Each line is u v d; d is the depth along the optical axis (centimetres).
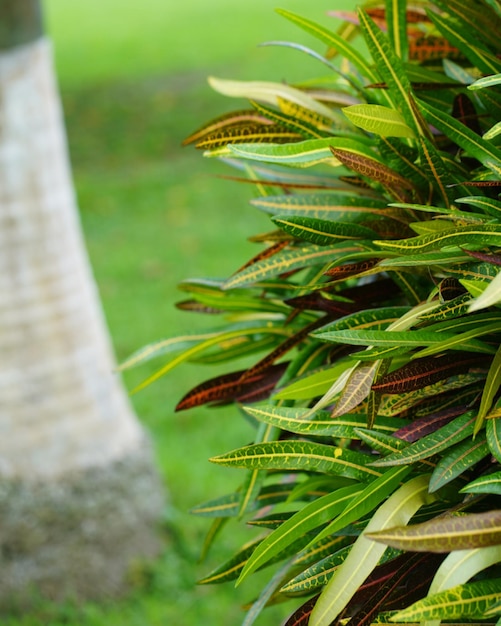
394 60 168
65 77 1877
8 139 487
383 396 170
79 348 526
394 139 170
